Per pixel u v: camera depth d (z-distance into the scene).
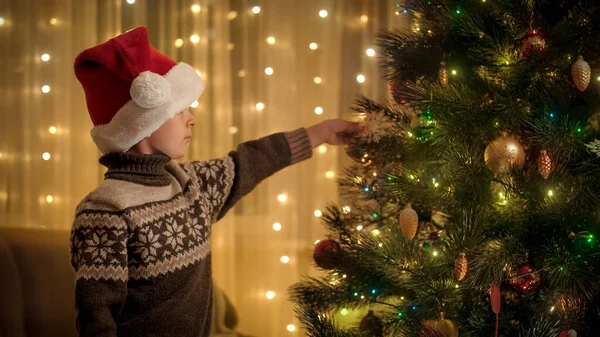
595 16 1.22
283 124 2.25
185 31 2.26
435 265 1.32
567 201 1.24
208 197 1.47
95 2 2.26
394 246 1.37
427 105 1.33
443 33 1.37
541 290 1.38
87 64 1.36
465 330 1.35
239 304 2.29
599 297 1.33
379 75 2.18
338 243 1.56
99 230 1.26
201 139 2.26
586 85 1.16
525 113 1.27
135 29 1.35
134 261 1.30
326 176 2.23
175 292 1.34
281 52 2.24
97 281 1.23
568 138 1.23
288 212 2.26
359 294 1.52
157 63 1.38
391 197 1.50
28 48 2.27
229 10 2.27
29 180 2.29
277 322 2.26
